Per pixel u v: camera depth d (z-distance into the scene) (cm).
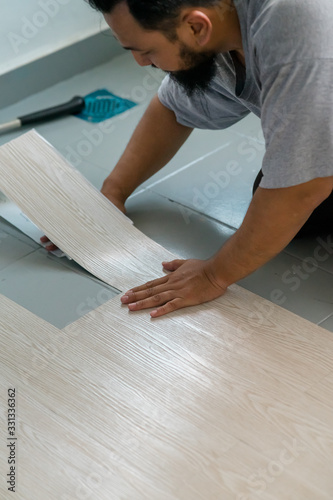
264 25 122
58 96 264
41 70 263
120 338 149
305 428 127
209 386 136
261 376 138
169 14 119
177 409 132
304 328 149
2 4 244
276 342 146
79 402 134
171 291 156
